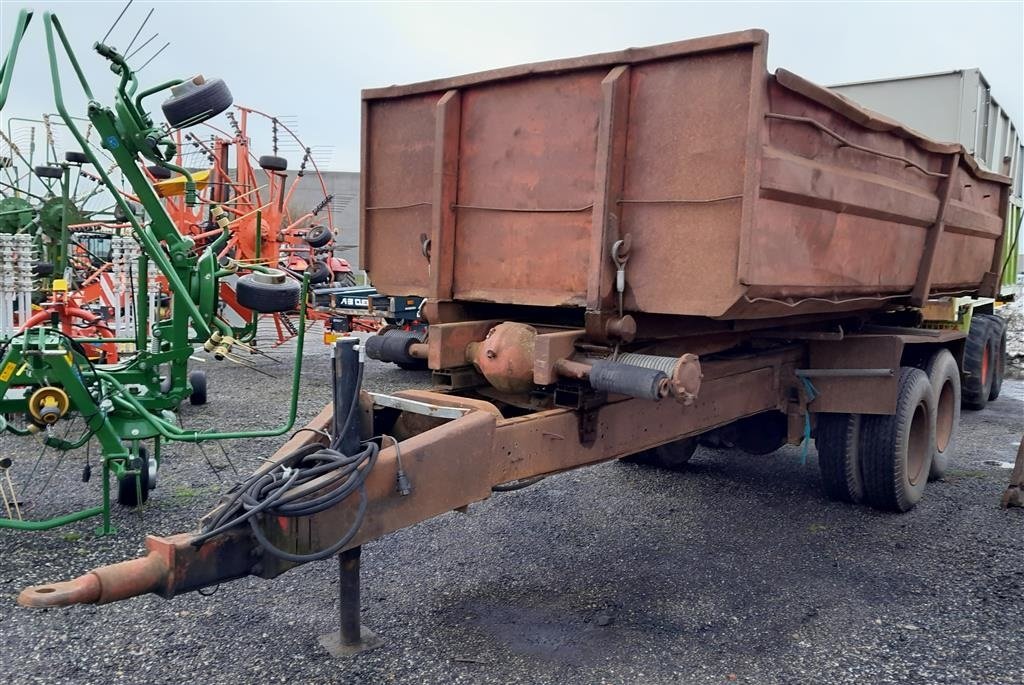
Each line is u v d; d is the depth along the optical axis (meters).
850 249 4.00
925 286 5.03
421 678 3.22
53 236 9.23
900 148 4.40
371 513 2.89
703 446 6.70
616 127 3.36
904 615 3.87
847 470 5.39
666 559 4.55
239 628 3.60
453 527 4.98
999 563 4.54
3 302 5.40
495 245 3.88
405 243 4.31
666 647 3.52
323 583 4.10
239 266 5.12
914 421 5.62
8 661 3.30
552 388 3.76
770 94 3.15
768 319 4.49
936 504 5.64
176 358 5.04
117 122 4.54
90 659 3.32
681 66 3.24
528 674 3.27
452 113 3.93
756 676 3.29
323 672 3.24
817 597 4.07
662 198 3.32
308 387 9.76
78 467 6.12
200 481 5.80
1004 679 3.29
